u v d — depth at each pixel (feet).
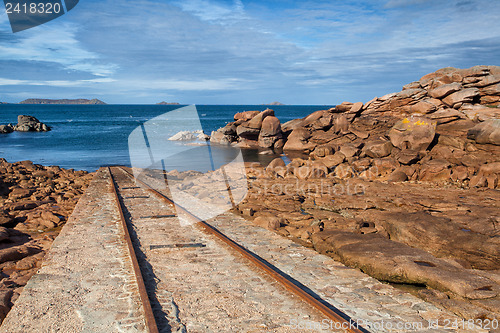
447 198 41.45
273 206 37.81
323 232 26.58
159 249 21.84
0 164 69.97
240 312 14.32
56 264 19.31
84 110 654.94
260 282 17.30
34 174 61.62
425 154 69.21
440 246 25.04
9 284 18.52
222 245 22.72
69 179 57.93
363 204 38.27
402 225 28.07
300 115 448.24
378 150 74.08
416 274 18.30
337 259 22.18
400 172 57.41
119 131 209.97
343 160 75.66
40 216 33.71
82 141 149.38
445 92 98.12
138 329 12.88
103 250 21.59
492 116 82.84
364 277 18.78
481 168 54.19
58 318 13.64
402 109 107.65
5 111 575.38
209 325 13.32
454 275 17.89
